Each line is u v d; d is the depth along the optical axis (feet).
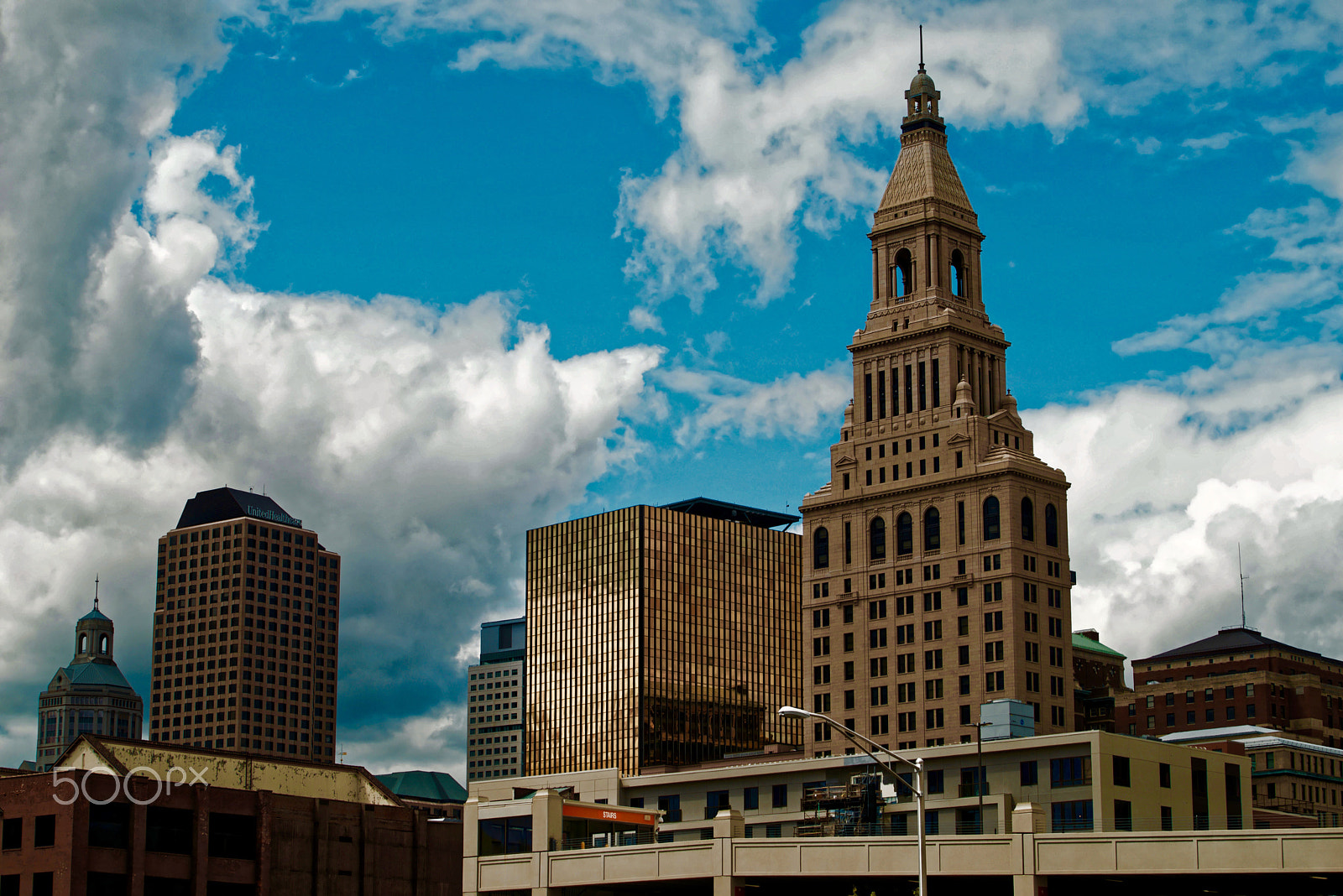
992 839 400.88
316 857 595.47
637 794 639.35
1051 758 542.98
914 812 562.25
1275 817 593.01
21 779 542.98
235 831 575.38
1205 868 379.14
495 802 476.95
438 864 634.84
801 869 417.49
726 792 615.16
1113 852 388.16
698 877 429.38
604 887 459.32
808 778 593.83
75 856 528.22
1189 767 558.56
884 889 432.66
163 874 551.18
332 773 646.33
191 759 607.37
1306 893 417.49
